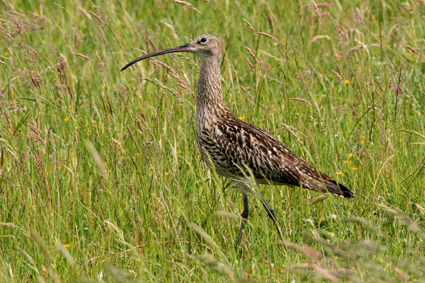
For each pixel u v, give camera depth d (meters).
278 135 14.20
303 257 10.31
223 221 11.62
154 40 19.55
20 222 11.27
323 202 11.80
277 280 9.14
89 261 10.34
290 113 15.47
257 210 12.70
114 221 11.13
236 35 20.59
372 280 7.75
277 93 16.66
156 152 12.53
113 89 16.70
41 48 19.89
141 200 11.63
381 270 7.56
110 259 10.27
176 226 11.09
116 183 11.84
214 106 12.85
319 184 11.86
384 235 10.87
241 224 11.60
